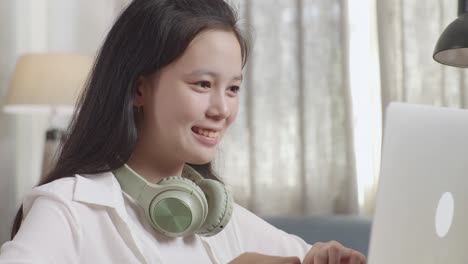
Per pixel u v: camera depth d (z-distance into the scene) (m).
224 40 1.08
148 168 1.14
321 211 3.83
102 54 1.13
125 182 1.10
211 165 1.28
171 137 1.09
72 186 1.04
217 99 1.08
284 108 3.87
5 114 4.02
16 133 4.05
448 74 3.67
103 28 4.02
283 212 3.87
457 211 0.89
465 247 0.92
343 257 1.03
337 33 3.80
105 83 1.11
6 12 4.00
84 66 3.37
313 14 3.83
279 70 3.86
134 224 1.08
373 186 3.75
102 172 1.09
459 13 1.59
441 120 0.86
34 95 3.28
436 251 0.87
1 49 3.99
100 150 1.10
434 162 0.85
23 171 4.08
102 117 1.10
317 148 3.83
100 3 4.02
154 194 1.08
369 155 3.77
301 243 1.40
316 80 3.83
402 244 0.82
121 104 1.10
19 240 0.94
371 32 3.77
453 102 3.66
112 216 1.04
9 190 4.02
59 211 0.99
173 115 1.08
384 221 0.79
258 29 3.87
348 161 3.76
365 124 3.78
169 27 1.06
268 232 1.36
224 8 1.11
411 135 0.81
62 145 1.19
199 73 1.06
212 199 1.13
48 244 0.95
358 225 2.78
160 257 1.07
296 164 3.86
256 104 3.88
